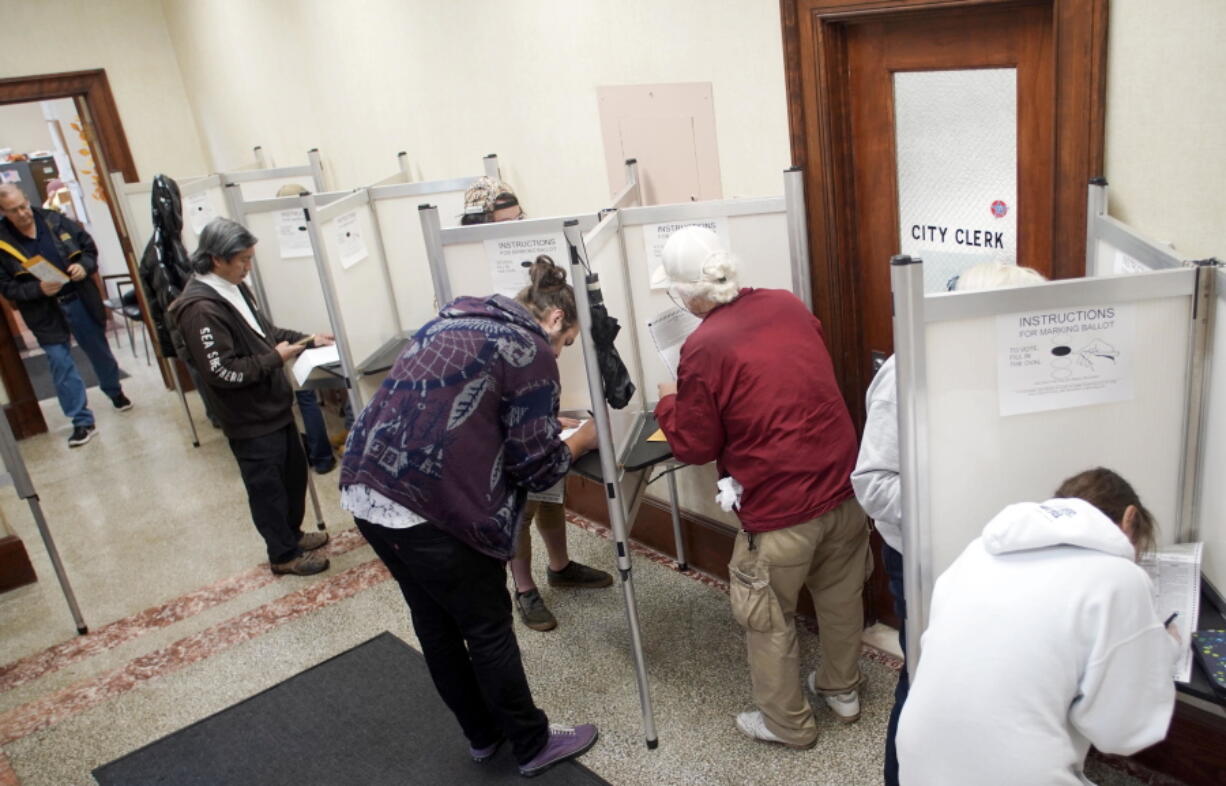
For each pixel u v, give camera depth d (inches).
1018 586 53.6
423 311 144.4
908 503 63.5
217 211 186.7
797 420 82.8
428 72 158.1
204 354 123.3
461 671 92.1
